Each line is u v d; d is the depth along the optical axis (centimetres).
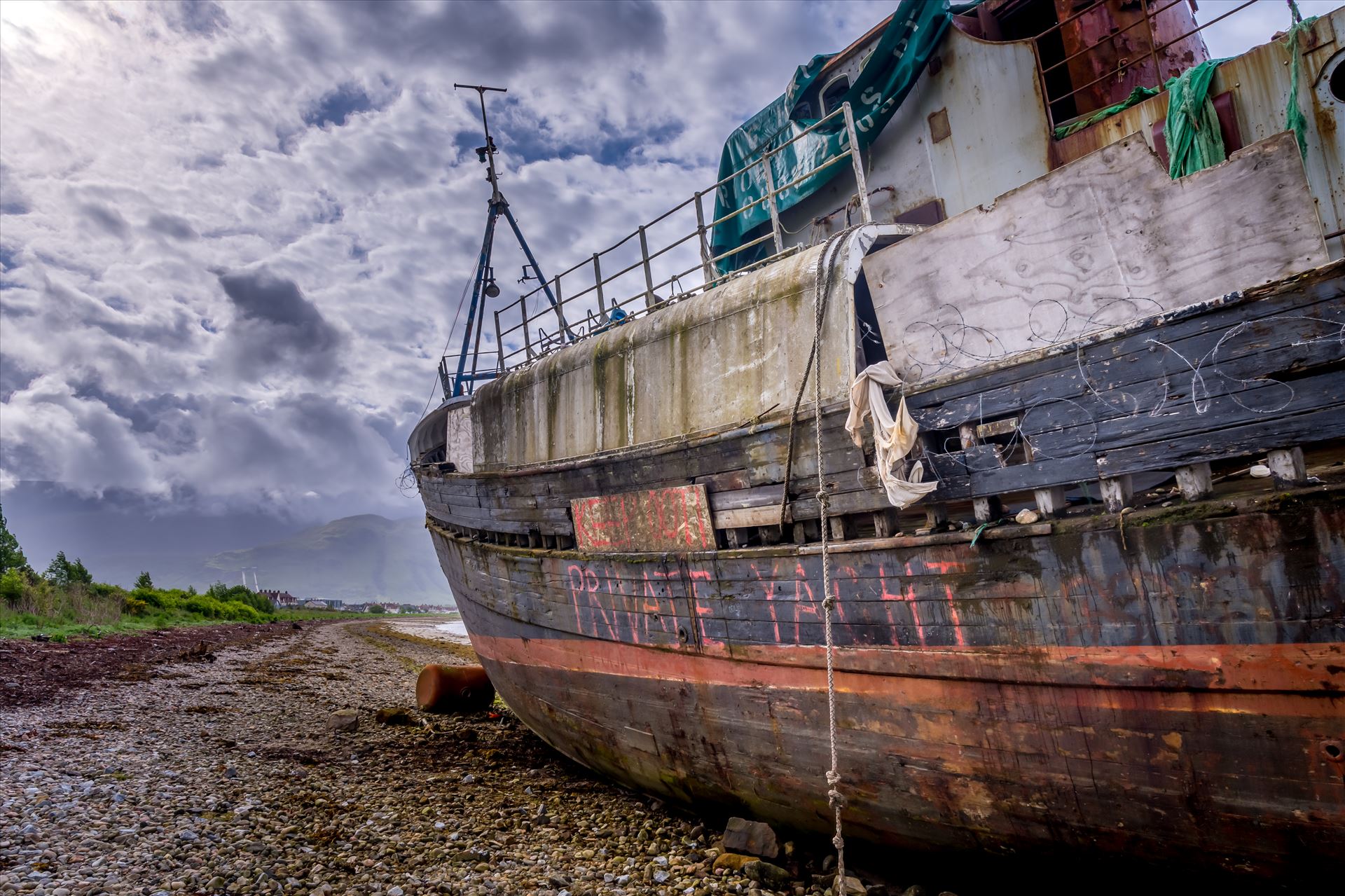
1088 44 880
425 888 668
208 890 638
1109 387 535
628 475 895
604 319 1119
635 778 951
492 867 730
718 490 786
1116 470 532
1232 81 656
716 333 809
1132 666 523
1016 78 834
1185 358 505
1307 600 461
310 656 2891
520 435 1114
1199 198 507
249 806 873
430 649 3459
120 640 2569
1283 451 473
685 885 689
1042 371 565
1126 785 536
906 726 639
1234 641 485
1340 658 452
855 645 666
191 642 2866
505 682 1191
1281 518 466
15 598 2839
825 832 741
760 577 736
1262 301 477
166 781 959
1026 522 570
